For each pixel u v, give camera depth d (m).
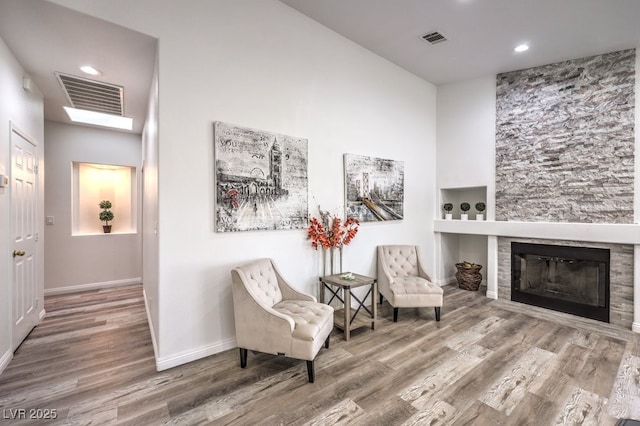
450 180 4.88
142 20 2.29
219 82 2.67
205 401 2.02
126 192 5.39
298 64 3.22
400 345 2.84
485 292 4.64
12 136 2.61
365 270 3.99
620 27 3.17
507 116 4.32
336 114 3.60
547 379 2.29
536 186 4.07
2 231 2.41
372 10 3.14
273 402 2.01
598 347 2.83
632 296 3.32
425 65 4.29
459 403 2.01
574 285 3.83
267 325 2.30
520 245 4.15
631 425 1.24
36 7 2.00
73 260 4.69
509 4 2.94
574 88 3.81
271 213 2.99
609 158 3.57
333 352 2.70
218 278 2.69
